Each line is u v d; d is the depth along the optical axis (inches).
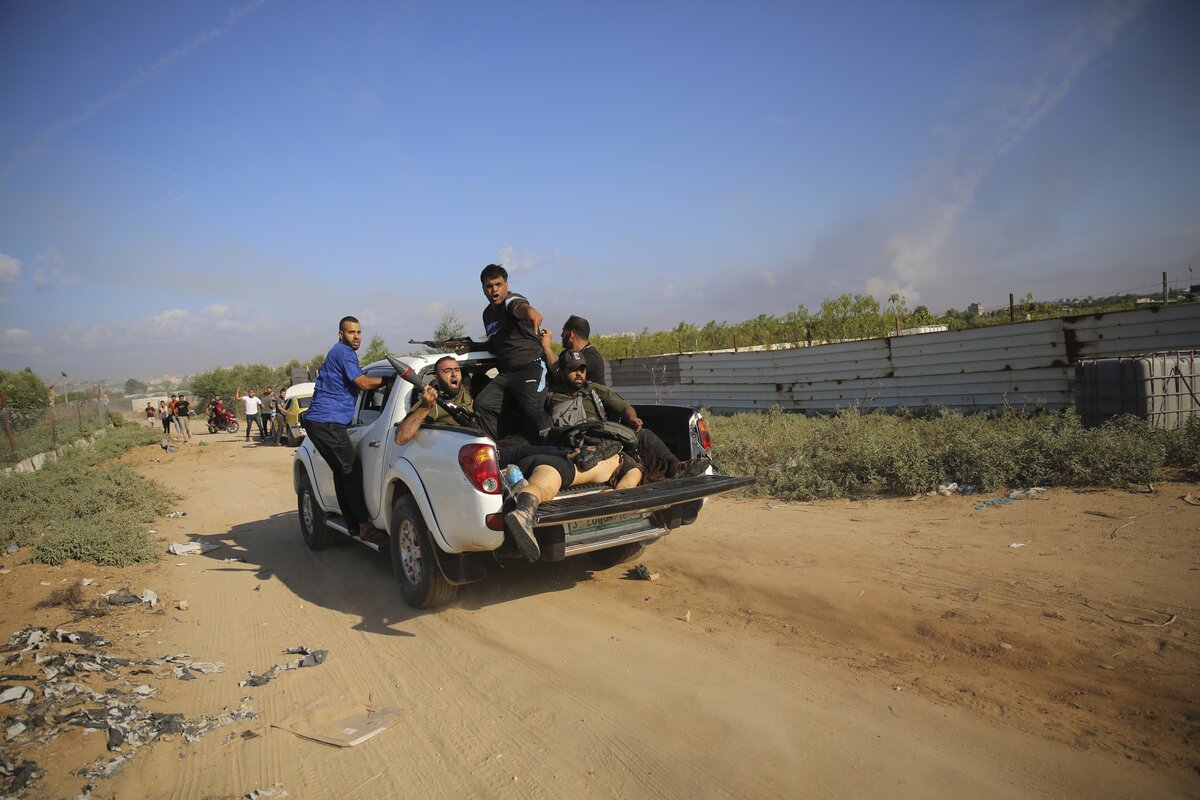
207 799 123.3
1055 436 312.8
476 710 150.4
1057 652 151.3
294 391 878.4
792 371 685.3
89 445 889.5
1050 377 509.7
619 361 873.5
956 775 114.9
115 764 133.6
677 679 156.0
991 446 320.8
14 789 125.3
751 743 128.5
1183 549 203.8
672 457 220.2
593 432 207.0
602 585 225.6
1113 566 195.8
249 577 271.0
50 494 420.5
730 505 329.1
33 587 259.8
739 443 422.6
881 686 145.3
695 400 788.6
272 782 128.0
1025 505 271.4
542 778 123.5
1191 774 109.9
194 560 303.4
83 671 175.6
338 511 283.3
